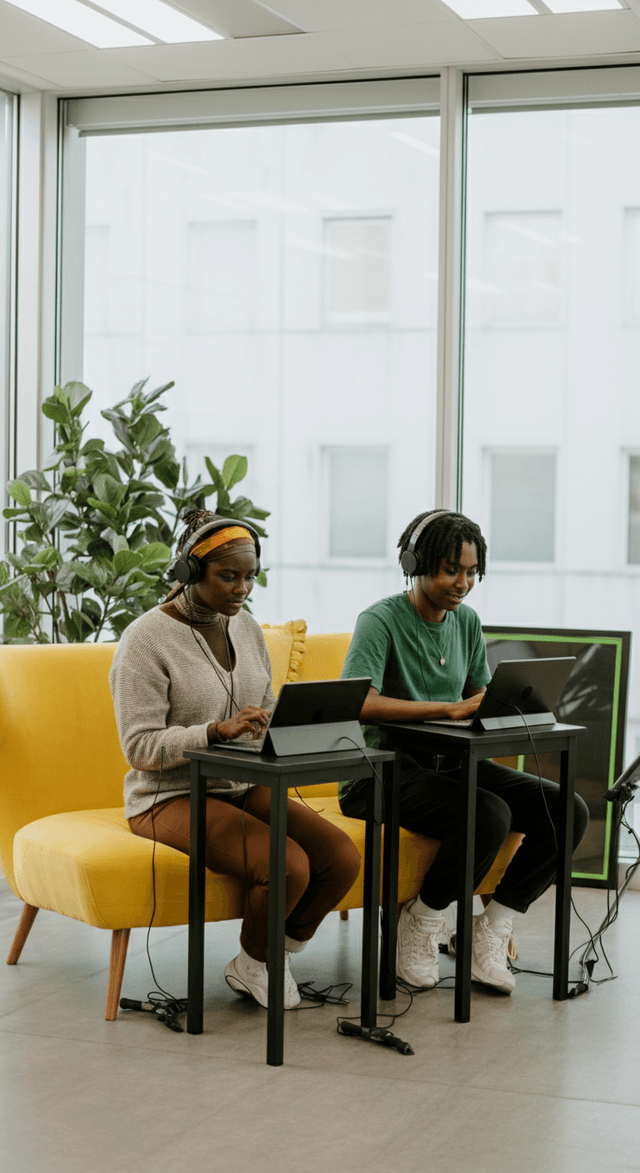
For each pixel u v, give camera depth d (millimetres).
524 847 3023
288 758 2469
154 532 4234
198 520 3010
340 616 5148
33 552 4160
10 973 3111
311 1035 2680
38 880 2906
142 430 4203
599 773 4117
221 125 4719
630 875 3336
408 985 3053
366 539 5078
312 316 4969
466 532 2971
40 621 4492
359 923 3688
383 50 4168
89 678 3252
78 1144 2113
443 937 3484
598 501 4508
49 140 4742
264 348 5066
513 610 4617
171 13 3883
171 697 2836
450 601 3006
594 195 4414
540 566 4574
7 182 4781
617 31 3934
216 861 2693
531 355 4504
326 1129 2188
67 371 4945
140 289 5016
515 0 3701
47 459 4402
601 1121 2250
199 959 2662
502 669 2734
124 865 2689
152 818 2822
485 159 4469
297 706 2494
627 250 4410
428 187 4617
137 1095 2332
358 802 3055
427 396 4832
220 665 2906
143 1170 2014
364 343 4953
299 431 5113
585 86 4301
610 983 3113
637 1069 2514
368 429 5008
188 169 4941
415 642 3061
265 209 4930
